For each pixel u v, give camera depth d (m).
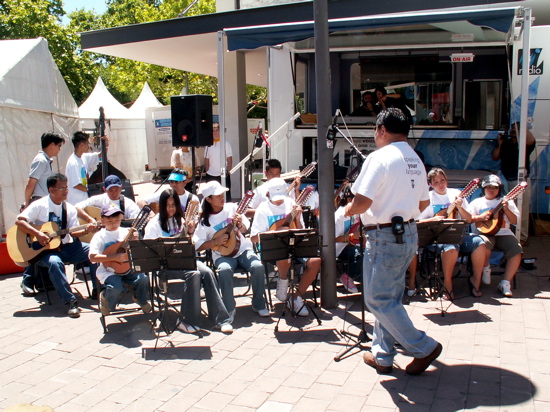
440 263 6.27
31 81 8.06
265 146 8.38
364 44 7.48
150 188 16.33
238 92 11.45
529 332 4.46
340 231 5.39
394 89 7.83
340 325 4.77
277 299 5.52
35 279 5.92
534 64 7.65
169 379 3.83
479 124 7.65
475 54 7.52
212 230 5.09
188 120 6.92
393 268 3.50
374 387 3.62
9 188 7.42
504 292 5.38
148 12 25.23
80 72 25.09
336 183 7.13
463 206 5.63
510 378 3.67
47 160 6.60
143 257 4.43
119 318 5.14
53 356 4.29
